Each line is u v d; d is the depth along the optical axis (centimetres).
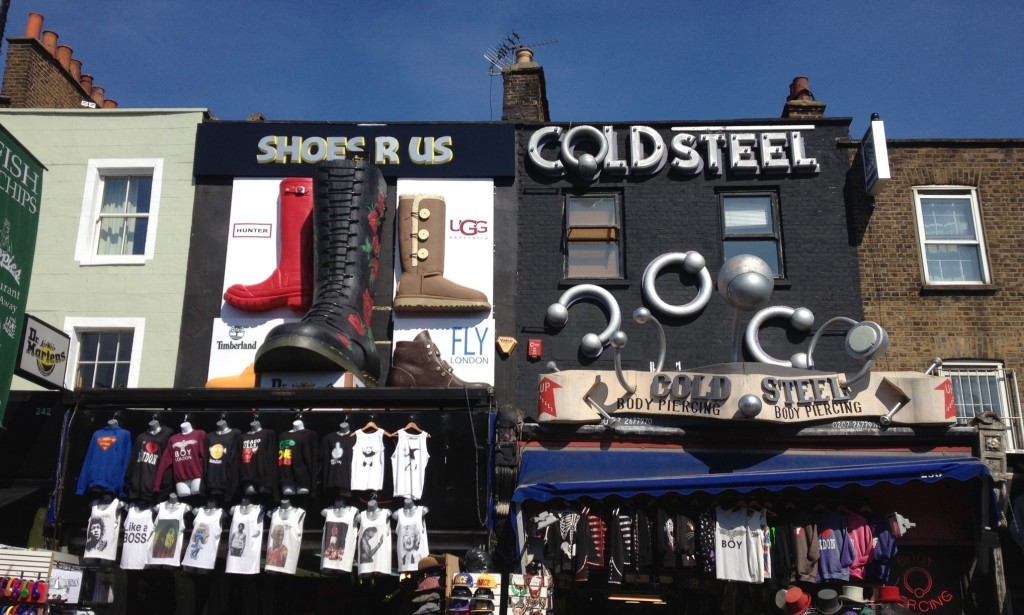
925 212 1450
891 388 1110
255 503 1088
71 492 1124
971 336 1382
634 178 1466
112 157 1482
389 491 1086
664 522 1058
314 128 1470
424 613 1000
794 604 1027
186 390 1127
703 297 1388
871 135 1411
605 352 1377
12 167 1191
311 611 1230
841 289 1407
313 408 1140
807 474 1016
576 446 1118
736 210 1459
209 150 1466
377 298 1400
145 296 1413
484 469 1095
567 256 1438
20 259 1193
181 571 1130
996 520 1059
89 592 1088
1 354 1138
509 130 1471
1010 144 1467
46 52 1719
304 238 1397
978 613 1109
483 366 1359
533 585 996
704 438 1115
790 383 1107
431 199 1409
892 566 1146
